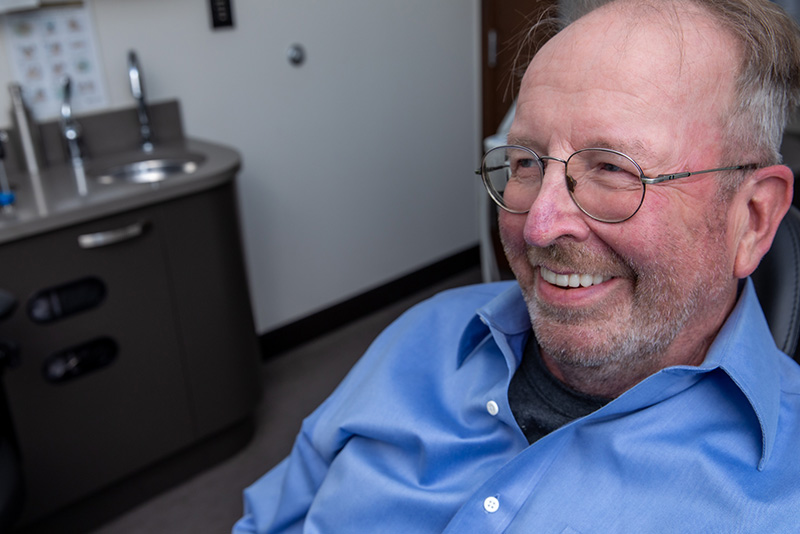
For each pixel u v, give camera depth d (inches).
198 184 74.5
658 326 27.9
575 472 29.6
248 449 88.5
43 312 66.5
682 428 28.5
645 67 25.8
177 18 90.7
